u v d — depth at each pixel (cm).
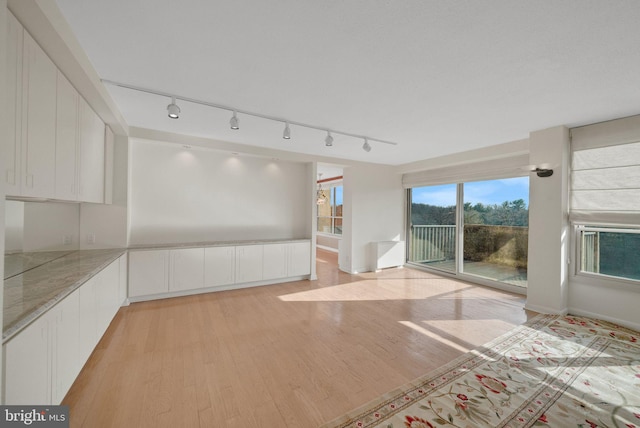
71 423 162
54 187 187
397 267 633
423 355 247
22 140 151
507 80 224
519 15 149
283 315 340
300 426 163
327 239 905
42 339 140
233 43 179
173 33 170
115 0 143
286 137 322
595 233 336
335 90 245
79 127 228
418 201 626
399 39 173
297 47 183
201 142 408
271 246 473
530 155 361
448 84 232
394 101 267
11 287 171
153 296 388
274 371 220
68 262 254
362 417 171
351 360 238
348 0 140
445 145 434
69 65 185
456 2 140
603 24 154
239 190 481
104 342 263
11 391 114
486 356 246
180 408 177
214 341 270
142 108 295
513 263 456
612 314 317
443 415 173
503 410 179
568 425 166
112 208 352
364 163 589
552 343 270
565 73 211
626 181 301
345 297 414
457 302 393
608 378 214
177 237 427
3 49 97
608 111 287
